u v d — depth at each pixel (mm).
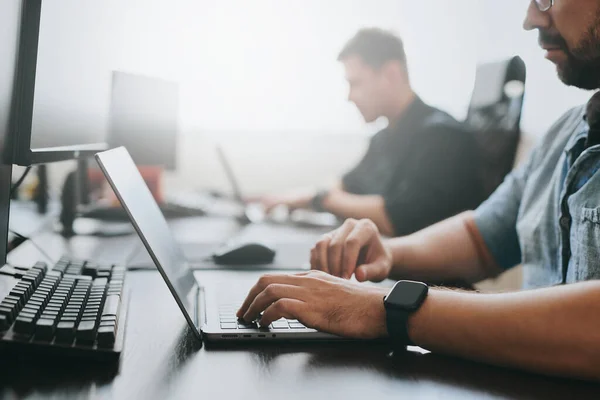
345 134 3740
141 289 1004
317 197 2531
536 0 1365
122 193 728
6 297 690
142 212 791
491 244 1396
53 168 1979
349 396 588
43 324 635
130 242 1476
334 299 765
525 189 1437
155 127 2129
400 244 1299
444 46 3643
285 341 749
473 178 2439
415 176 2465
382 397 586
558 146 1410
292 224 2207
